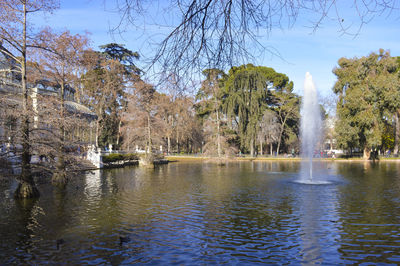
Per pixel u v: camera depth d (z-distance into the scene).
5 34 16.55
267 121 59.53
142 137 46.97
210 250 9.52
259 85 52.00
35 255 9.09
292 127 68.06
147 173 32.25
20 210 14.57
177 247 9.77
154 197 17.98
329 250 9.50
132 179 26.83
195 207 15.34
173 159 59.25
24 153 17.47
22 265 8.41
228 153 47.53
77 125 21.56
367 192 19.69
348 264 8.52
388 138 64.69
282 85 66.69
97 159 36.19
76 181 24.94
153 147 47.97
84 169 33.22
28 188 17.47
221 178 27.56
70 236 10.80
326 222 12.55
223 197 18.00
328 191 20.14
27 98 17.86
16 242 10.17
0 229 11.61
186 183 24.25
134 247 9.75
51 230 11.48
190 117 53.88
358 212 14.22
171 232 11.27
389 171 34.41
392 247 9.71
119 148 60.59
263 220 12.88
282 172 33.44
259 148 73.75
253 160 55.97
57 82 24.03
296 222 12.57
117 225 12.15
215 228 11.76
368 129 53.53
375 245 9.90
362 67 54.03
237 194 19.02
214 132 49.44
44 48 18.45
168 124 58.75
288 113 64.25
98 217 13.35
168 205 15.79
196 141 68.69
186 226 12.02
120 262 8.62
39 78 21.86
